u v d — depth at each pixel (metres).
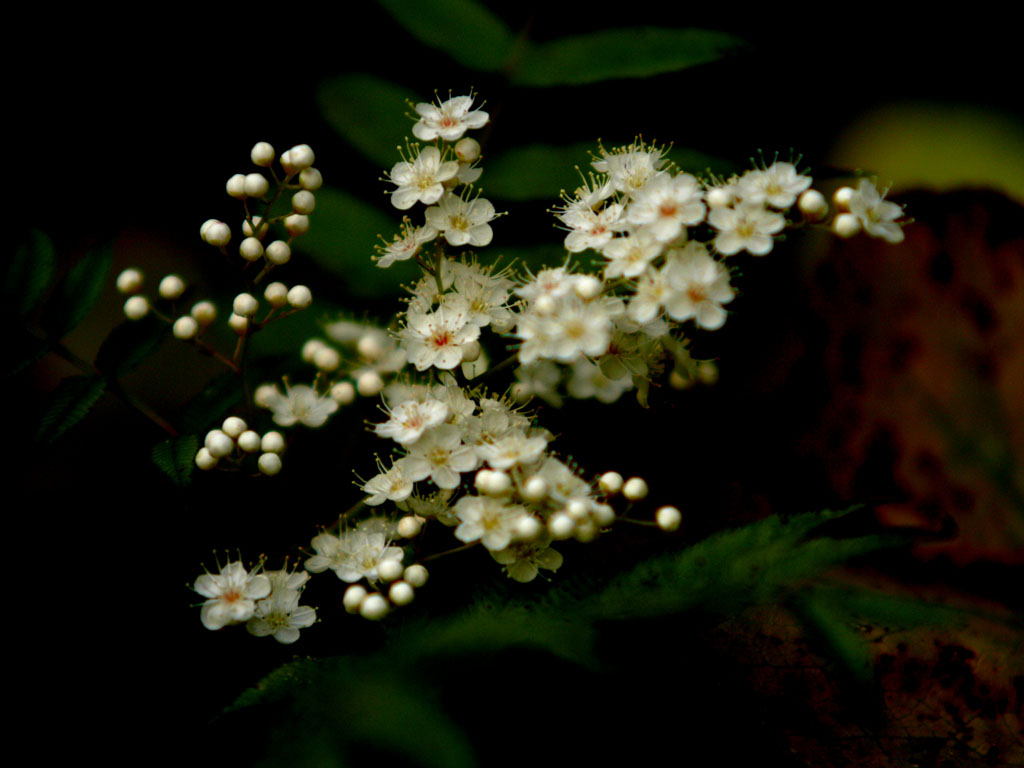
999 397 0.40
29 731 0.34
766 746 0.34
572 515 0.33
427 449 0.34
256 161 0.35
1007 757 0.35
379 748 0.33
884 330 0.41
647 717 0.34
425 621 0.34
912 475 0.39
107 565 0.37
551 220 0.38
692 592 0.33
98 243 0.37
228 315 0.41
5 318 0.36
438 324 0.35
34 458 0.39
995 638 0.36
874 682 0.33
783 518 0.34
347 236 0.38
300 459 0.37
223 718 0.33
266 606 0.34
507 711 0.34
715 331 0.41
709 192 0.34
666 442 0.39
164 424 0.36
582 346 0.33
